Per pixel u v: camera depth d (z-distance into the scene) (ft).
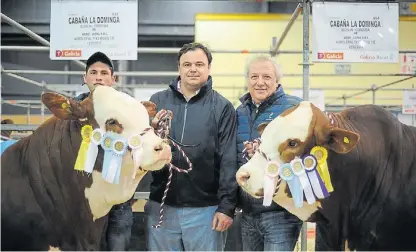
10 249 7.79
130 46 8.75
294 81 23.16
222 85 26.05
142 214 10.66
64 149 7.79
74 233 7.90
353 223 8.25
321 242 8.47
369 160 8.05
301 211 8.08
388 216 8.21
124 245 8.90
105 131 7.45
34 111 26.37
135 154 7.22
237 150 9.12
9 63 25.49
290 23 11.38
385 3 8.64
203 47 8.92
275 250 8.64
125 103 7.52
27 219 7.73
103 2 8.71
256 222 8.92
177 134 8.72
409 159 8.25
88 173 7.67
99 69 9.23
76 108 7.55
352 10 8.64
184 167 8.64
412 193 8.19
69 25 8.77
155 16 19.86
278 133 7.55
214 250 8.81
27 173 7.82
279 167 7.49
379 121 8.37
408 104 14.33
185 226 8.69
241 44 21.07
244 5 20.92
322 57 8.65
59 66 26.48
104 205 7.86
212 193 8.85
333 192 7.97
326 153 7.59
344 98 21.67
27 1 11.44
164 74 20.65
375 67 19.03
